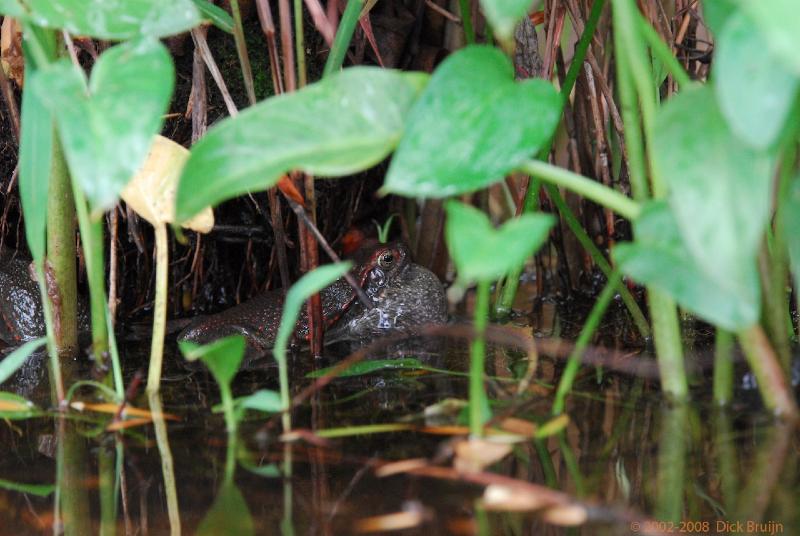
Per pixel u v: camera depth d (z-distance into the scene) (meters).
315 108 1.65
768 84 1.59
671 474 1.64
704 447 1.65
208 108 1.87
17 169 1.87
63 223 1.78
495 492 1.62
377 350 1.83
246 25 1.87
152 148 1.73
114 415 1.71
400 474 1.64
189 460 1.66
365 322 1.88
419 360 1.79
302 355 1.83
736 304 1.62
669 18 1.87
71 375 1.77
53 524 1.63
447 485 1.63
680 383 1.70
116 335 1.87
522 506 1.62
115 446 1.68
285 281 1.84
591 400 1.70
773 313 1.68
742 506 1.62
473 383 1.65
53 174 1.77
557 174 1.65
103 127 1.62
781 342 1.68
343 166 1.65
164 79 1.63
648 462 1.65
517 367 1.76
